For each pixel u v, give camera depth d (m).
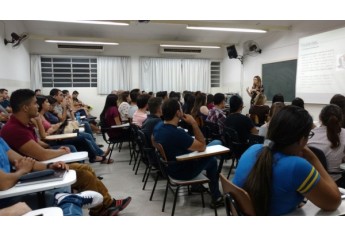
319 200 1.04
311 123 1.08
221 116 4.01
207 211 2.46
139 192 2.97
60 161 1.89
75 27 7.33
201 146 2.24
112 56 8.59
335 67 5.27
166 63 9.07
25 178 1.49
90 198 1.73
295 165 1.03
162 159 2.29
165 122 2.34
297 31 6.39
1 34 5.40
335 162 1.90
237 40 8.80
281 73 6.94
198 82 9.43
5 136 2.05
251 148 1.26
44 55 8.12
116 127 4.15
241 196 1.10
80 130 4.04
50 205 1.63
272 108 2.72
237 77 8.95
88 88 8.60
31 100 2.10
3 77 5.50
